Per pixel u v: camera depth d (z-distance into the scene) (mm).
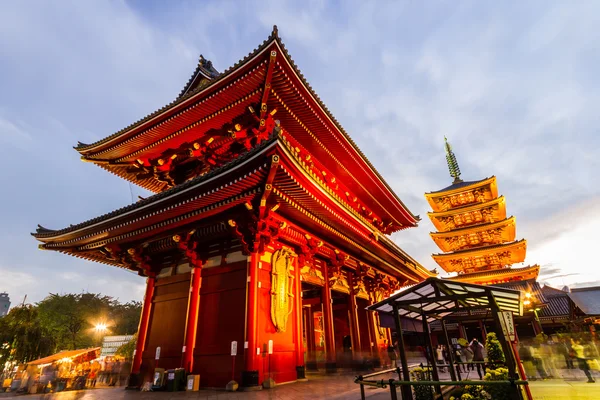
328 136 21328
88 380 20891
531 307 35312
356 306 22781
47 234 18391
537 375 18953
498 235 52250
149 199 14531
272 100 18156
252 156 11766
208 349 14125
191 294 15547
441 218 54438
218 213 14812
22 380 19266
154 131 20203
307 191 13672
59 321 57281
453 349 23219
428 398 8734
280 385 13453
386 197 29031
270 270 15266
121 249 18562
